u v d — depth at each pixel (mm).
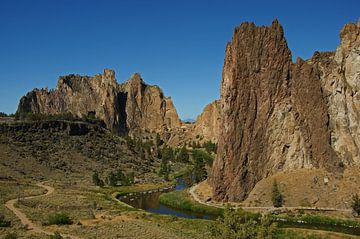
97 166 193375
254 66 137000
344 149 127250
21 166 162375
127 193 152000
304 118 132250
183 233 82562
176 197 134375
